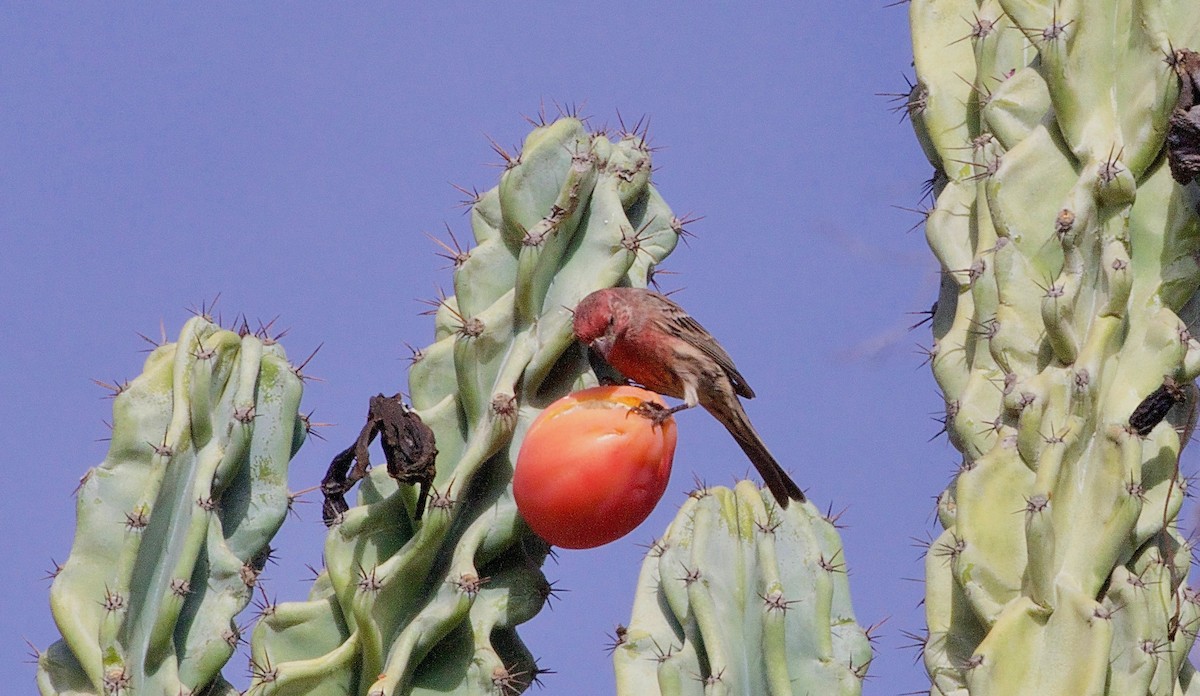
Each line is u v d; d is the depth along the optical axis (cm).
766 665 1266
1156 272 1317
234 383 1352
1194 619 1255
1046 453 1237
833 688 1277
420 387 1364
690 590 1292
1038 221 1345
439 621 1283
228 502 1350
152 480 1284
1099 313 1284
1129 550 1248
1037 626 1217
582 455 1226
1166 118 1314
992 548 1264
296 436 1412
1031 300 1329
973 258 1401
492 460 1341
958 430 1350
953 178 1462
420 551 1280
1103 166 1302
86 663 1284
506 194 1368
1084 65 1344
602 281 1356
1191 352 1293
